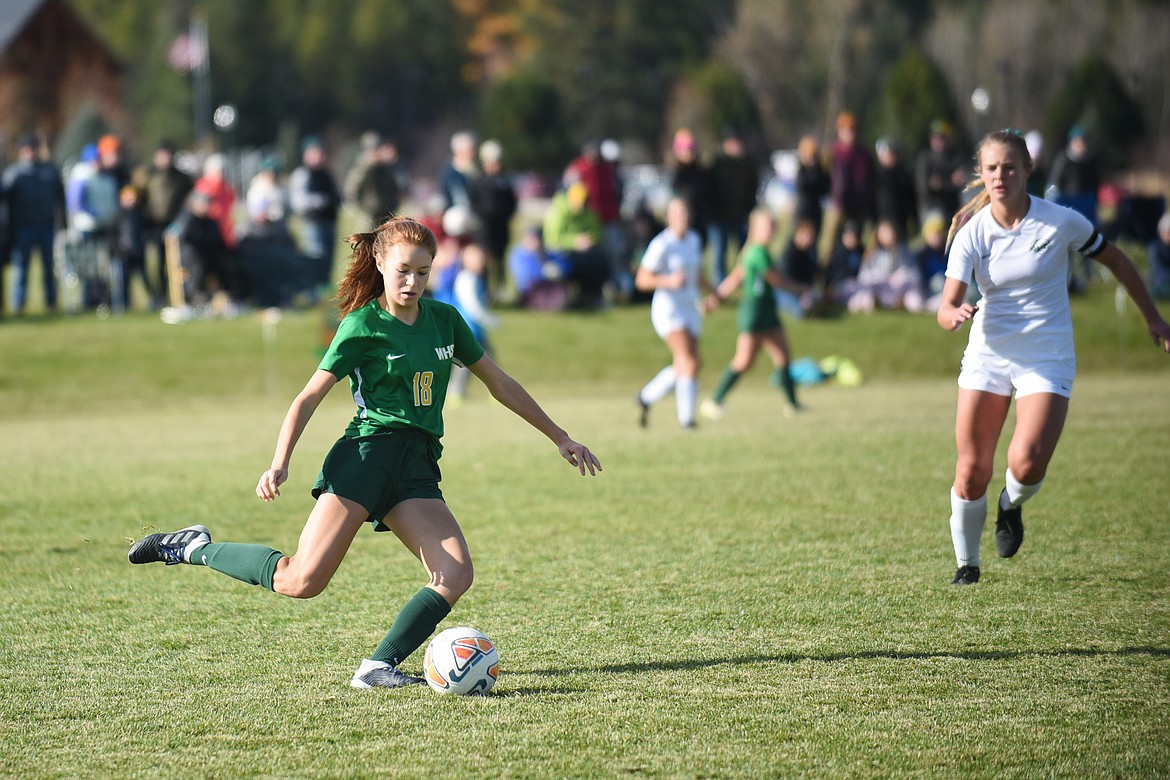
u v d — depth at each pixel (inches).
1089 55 5994.1
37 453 1647.4
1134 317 2773.1
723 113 6013.8
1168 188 7258.9
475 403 2224.4
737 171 2807.6
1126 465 1358.3
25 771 577.3
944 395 2190.0
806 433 1704.0
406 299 677.3
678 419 1939.0
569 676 709.9
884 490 1272.1
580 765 576.1
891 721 626.8
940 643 757.9
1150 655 727.1
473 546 1055.6
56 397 2212.1
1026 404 818.2
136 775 571.5
